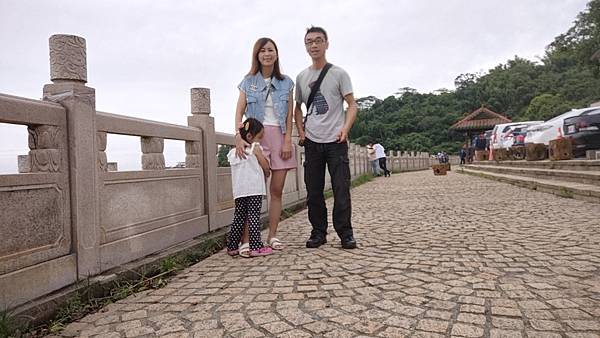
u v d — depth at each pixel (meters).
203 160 5.55
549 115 47.59
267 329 2.52
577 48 31.80
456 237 5.03
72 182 3.26
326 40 4.71
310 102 4.76
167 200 4.66
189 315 2.84
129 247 3.91
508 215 6.57
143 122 4.23
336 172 4.68
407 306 2.80
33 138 3.07
